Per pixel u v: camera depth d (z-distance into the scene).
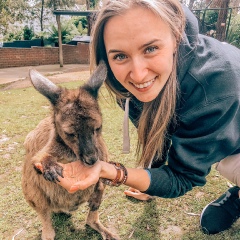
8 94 1.87
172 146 0.50
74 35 4.88
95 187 0.59
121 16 0.38
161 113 0.48
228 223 0.62
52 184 0.56
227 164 0.60
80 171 0.47
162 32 0.39
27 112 1.43
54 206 0.60
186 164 0.47
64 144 0.55
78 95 0.54
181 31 0.42
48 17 5.54
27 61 3.85
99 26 0.43
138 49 0.40
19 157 0.95
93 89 0.55
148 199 0.71
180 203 0.71
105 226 0.65
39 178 0.56
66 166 0.48
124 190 0.76
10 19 4.76
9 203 0.72
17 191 0.77
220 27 2.60
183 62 0.44
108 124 1.21
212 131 0.45
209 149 0.46
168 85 0.45
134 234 0.62
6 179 0.82
